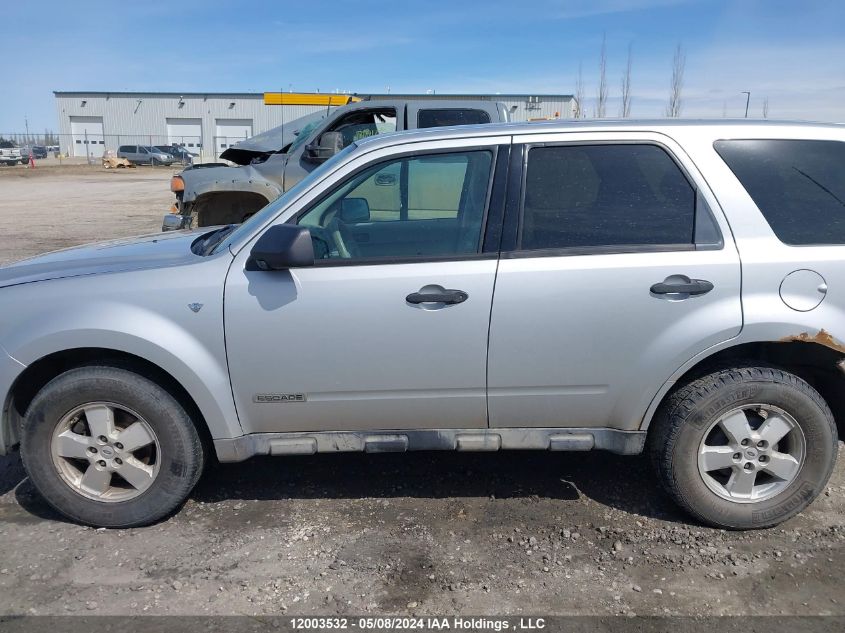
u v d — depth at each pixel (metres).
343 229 3.50
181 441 3.37
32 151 56.03
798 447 3.35
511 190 3.30
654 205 3.29
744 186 3.30
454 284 3.22
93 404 3.34
